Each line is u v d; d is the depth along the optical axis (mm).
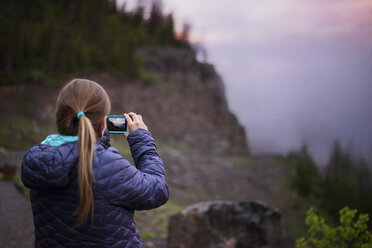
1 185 9070
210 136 50750
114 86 44656
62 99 1294
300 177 40719
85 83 1326
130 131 1469
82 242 1192
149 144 1430
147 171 1350
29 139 24703
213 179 33062
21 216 6871
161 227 11180
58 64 37500
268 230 6285
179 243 6371
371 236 2889
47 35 38000
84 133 1184
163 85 51344
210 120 53750
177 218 6504
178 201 21750
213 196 29250
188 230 6367
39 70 35250
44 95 32875
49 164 1181
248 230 6273
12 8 42375
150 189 1281
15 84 32125
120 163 1254
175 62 56844
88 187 1146
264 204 6465
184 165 33062
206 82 58875
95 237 1194
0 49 33344
